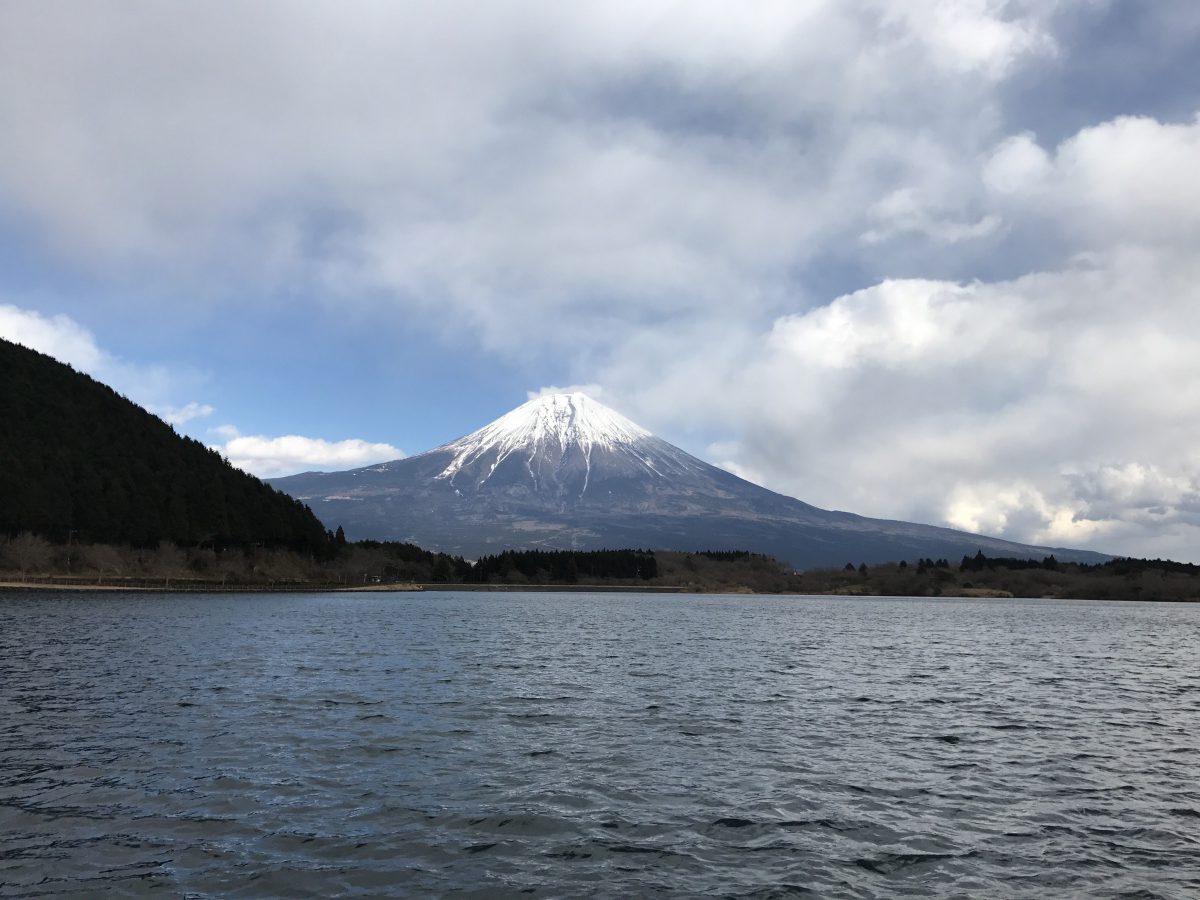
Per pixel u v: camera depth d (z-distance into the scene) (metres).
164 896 14.86
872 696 41.88
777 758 26.75
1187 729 33.84
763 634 91.44
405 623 96.12
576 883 16.02
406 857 17.12
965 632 103.62
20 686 37.22
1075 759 27.53
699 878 16.41
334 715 32.25
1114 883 16.45
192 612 100.56
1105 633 107.56
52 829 18.11
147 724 29.30
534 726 31.28
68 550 163.12
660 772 24.55
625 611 150.12
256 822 18.97
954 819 20.48
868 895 15.73
